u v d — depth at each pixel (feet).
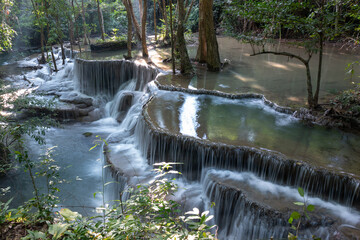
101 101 47.37
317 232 16.98
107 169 27.76
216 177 22.25
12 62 73.46
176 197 22.26
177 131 26.21
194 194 22.74
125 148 30.73
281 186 21.04
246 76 41.68
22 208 10.68
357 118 26.84
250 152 22.48
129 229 8.87
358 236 16.10
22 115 38.73
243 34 29.76
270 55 55.57
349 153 22.48
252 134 25.68
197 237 8.64
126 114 42.24
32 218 10.39
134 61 49.65
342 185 18.99
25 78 57.72
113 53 61.36
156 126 27.20
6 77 58.13
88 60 50.21
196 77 41.47
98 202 25.99
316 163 20.86
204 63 49.98
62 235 9.04
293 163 20.72
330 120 27.32
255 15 27.17
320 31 25.11
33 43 91.71
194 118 29.14
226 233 20.83
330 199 19.48
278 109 30.37
